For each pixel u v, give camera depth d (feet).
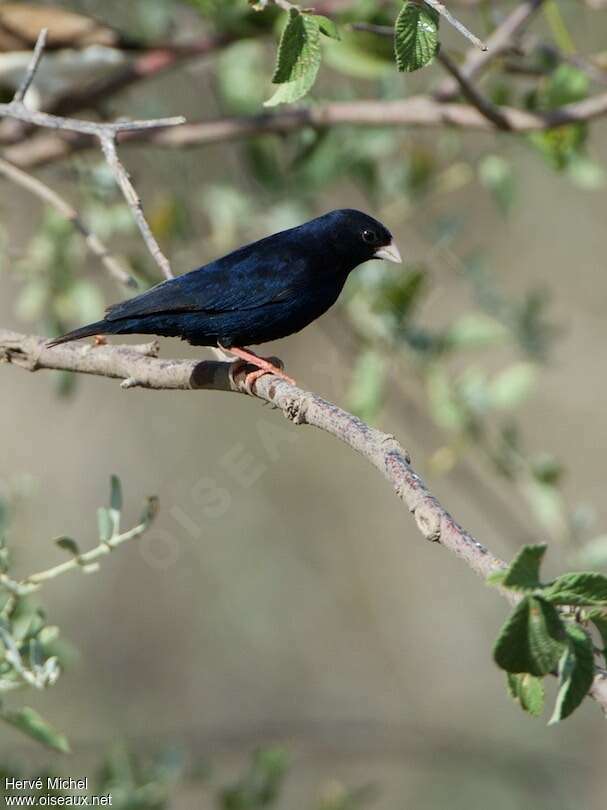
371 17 33.55
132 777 30.76
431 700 55.83
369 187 40.45
